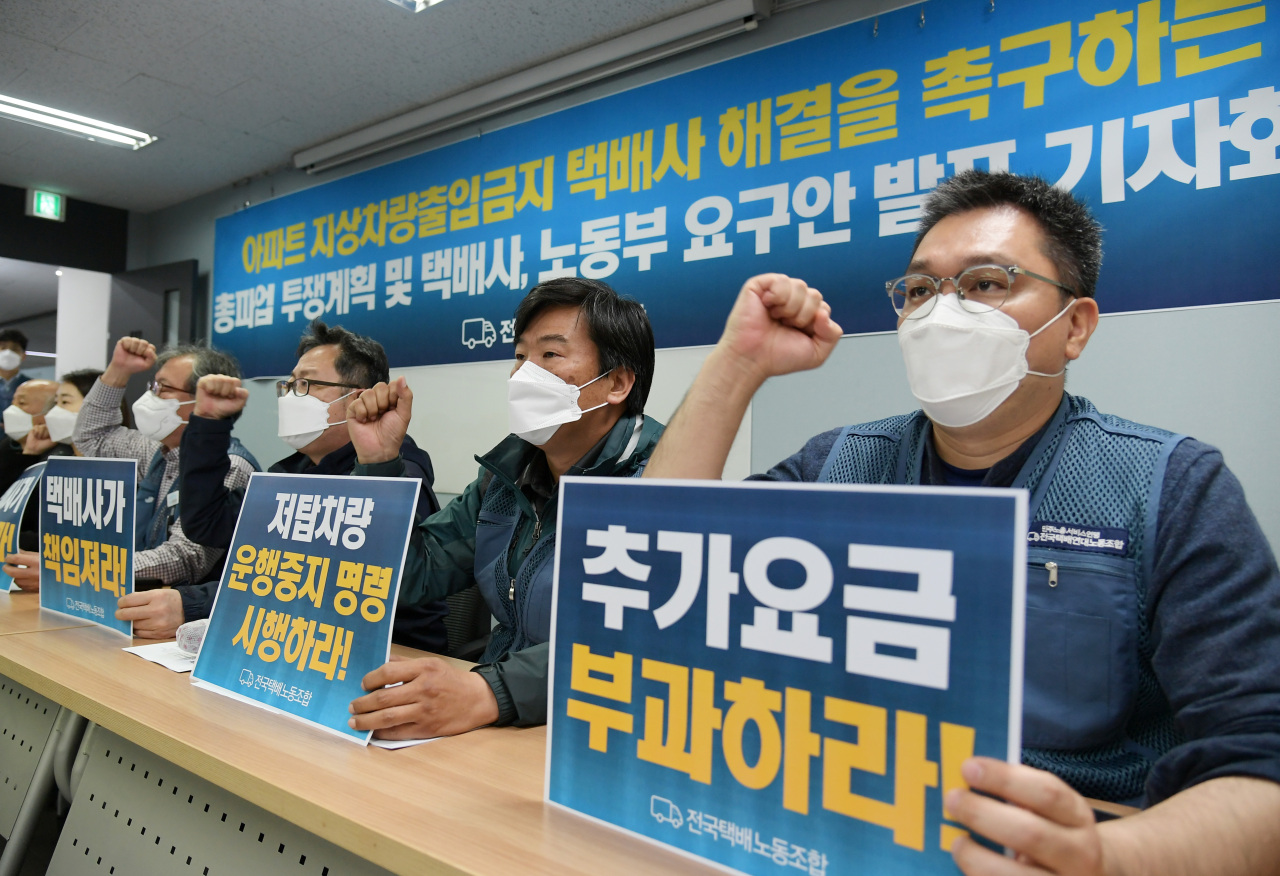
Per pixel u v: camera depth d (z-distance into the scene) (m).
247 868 0.94
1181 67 1.76
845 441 1.09
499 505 1.36
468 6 2.54
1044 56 1.92
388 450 1.40
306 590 1.02
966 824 0.46
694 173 2.51
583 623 0.72
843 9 2.24
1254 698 0.65
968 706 0.51
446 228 3.22
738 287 2.40
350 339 1.86
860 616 0.56
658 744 0.65
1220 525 0.74
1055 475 0.87
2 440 3.40
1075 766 0.79
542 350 1.30
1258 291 1.68
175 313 4.38
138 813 1.11
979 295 0.87
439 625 1.75
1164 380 1.78
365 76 3.03
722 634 0.63
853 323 2.19
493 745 0.90
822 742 0.57
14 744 1.50
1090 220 0.90
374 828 0.67
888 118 2.14
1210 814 0.56
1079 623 0.80
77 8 2.65
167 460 2.16
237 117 3.44
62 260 4.50
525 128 2.97
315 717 0.95
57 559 1.62
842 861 0.55
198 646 1.25
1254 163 1.68
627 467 1.29
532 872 0.59
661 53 2.57
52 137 3.69
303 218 3.83
